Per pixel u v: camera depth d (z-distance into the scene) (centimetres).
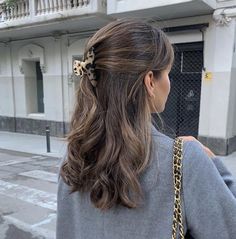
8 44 1331
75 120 104
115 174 93
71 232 112
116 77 95
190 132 920
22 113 1346
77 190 105
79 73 104
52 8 1041
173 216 90
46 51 1210
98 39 98
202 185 89
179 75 913
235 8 766
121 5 862
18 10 1156
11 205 508
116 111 95
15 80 1348
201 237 89
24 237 397
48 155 912
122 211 96
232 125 849
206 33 825
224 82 806
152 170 92
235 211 89
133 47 95
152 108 102
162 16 873
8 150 1003
